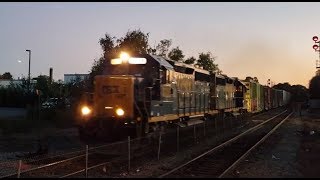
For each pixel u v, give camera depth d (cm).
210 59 5912
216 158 1795
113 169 1523
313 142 2450
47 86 4459
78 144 2134
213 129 3109
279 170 1538
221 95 3622
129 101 2008
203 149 2120
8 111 4438
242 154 1920
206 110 3181
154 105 2098
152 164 1652
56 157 1762
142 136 2016
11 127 2862
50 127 2994
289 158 1838
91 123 2058
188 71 2795
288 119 4697
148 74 2169
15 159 1730
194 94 2862
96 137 2075
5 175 1377
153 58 2173
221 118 3428
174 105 2414
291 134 2980
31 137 2450
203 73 3180
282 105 9475
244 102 4547
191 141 2411
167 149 2069
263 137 2584
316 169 1523
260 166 1625
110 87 2045
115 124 2005
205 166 1603
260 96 5912
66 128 2980
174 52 4572
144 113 2042
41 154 1838
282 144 2369
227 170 1443
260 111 5994
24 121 3145
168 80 2295
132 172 1480
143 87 2095
